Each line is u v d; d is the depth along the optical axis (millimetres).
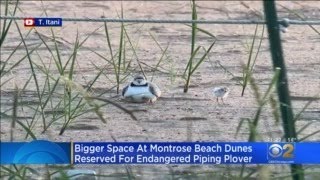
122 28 13203
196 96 13180
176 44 16375
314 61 15086
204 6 20141
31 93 12922
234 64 14914
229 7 20000
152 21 10305
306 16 18281
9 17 10828
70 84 10508
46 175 9492
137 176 9883
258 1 20672
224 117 12172
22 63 14578
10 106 12258
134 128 11742
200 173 9422
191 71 13344
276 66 8586
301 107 12422
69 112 11461
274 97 10195
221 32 17328
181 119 12148
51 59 14320
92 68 14438
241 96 13125
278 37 8523
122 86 13516
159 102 12867
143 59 15164
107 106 12562
